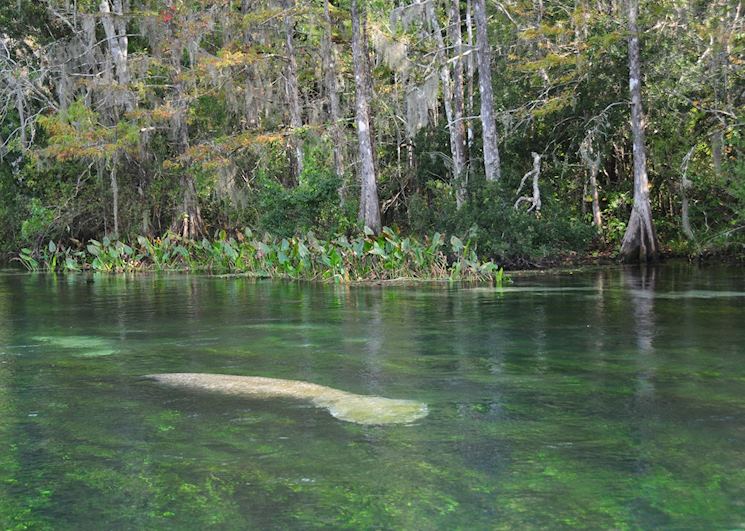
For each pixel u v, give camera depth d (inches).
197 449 236.8
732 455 225.0
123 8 1430.9
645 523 179.6
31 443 245.3
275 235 1166.3
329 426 260.2
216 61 1211.9
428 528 178.1
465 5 1519.4
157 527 181.6
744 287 754.2
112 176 1320.1
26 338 470.6
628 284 804.0
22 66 1450.5
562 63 1192.8
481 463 221.1
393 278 932.0
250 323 528.4
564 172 1291.8
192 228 1363.2
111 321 551.5
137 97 1317.7
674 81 1162.6
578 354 389.1
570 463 220.2
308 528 179.3
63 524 184.2
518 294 710.5
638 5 1203.9
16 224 1553.9
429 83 1176.8
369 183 1124.5
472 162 1277.1
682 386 314.0
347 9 1339.8
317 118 1333.7
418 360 378.9
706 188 1223.5
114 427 262.4
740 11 1121.4
